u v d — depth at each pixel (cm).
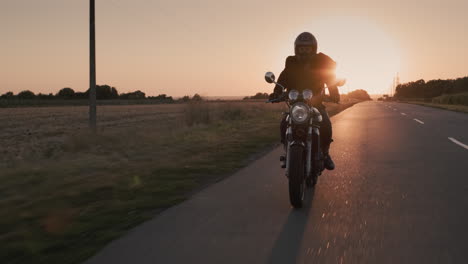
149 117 2909
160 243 336
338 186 542
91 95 1382
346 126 1633
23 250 326
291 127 448
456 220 384
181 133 1341
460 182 559
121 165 744
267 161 787
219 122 1877
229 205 457
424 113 2719
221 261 295
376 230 358
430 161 746
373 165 708
